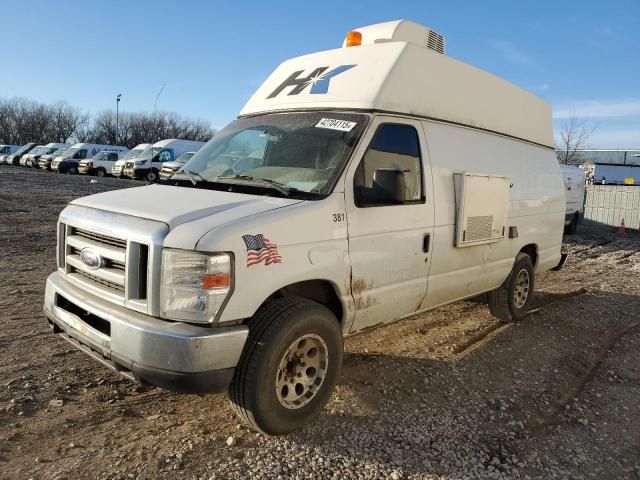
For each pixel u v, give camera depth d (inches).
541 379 193.8
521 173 245.4
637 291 350.6
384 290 168.6
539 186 262.4
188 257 123.2
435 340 228.4
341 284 152.9
